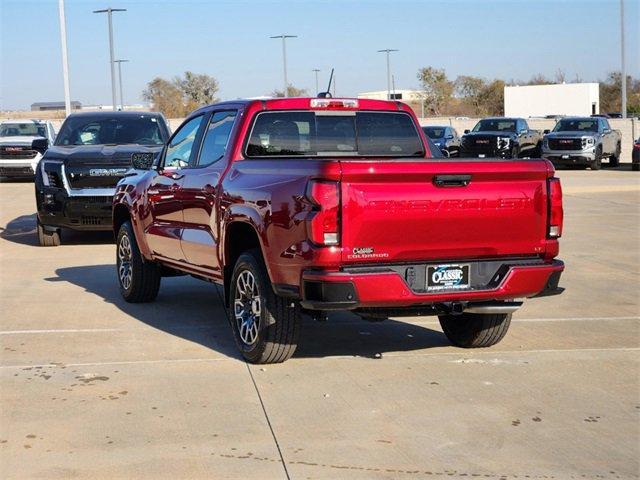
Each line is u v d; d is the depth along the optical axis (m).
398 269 6.43
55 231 14.05
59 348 7.66
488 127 34.56
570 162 33.22
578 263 12.12
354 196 6.19
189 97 74.69
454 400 6.23
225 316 8.99
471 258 6.66
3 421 5.80
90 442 5.43
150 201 8.97
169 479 4.87
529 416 5.89
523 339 8.02
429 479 4.87
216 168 7.70
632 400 6.23
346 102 7.92
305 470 4.99
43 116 91.56
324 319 6.84
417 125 8.24
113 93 55.16
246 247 7.54
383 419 5.83
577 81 93.38
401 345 7.84
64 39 33.66
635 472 4.98
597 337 8.07
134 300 9.63
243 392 6.41
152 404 6.14
